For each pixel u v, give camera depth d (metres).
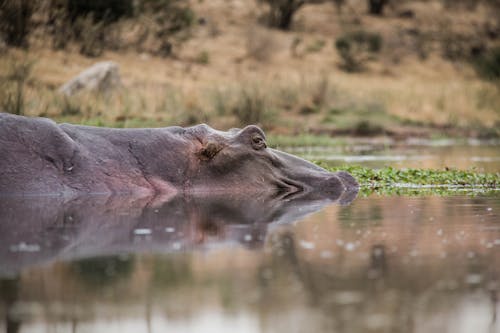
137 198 29.19
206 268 16.62
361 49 119.56
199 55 101.62
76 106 64.38
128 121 62.25
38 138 29.62
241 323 12.95
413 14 147.25
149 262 17.28
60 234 21.06
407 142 78.31
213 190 30.91
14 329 12.77
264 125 75.12
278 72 104.69
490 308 13.72
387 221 23.83
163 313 13.53
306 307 13.77
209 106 77.19
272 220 24.02
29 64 71.75
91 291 14.77
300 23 133.00
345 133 81.00
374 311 13.58
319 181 32.47
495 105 100.94
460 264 17.05
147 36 99.00
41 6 86.12
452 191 34.75
